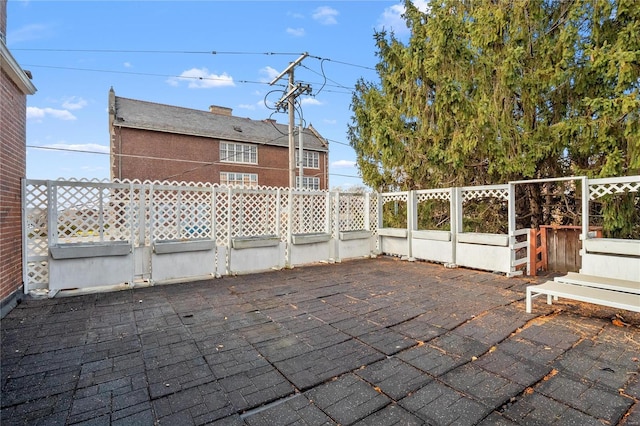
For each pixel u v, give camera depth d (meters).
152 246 5.52
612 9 5.41
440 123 7.00
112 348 3.02
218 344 3.11
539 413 2.02
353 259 8.16
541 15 6.03
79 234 5.14
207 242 5.96
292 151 11.87
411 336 3.27
